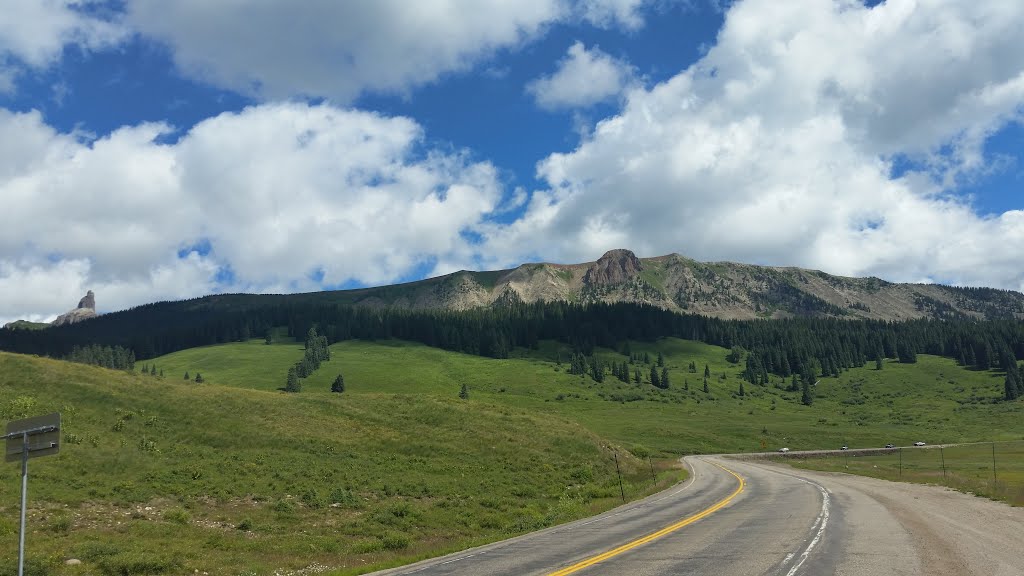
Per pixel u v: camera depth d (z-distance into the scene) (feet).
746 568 49.34
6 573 65.82
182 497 126.72
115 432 178.91
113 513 107.65
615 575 49.06
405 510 128.57
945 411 629.10
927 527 69.41
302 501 134.92
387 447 210.79
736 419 565.94
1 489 111.96
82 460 142.10
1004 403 635.66
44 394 193.88
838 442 453.17
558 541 74.18
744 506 103.96
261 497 134.21
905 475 182.29
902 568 46.96
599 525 89.61
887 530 67.87
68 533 89.61
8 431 46.21
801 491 129.18
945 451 384.68
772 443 442.91
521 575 52.11
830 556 53.11
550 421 259.80
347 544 98.58
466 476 182.50
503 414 259.80
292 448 196.75
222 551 88.22
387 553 88.89
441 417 244.83
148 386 225.35
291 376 626.23
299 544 95.09
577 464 213.66
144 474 142.61
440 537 109.70
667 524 83.97
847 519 79.41
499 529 119.24
